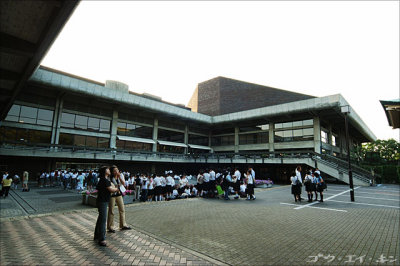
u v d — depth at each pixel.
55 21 6.52
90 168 29.12
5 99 13.91
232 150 43.25
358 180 23.05
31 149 22.25
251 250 4.88
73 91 26.77
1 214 8.44
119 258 4.39
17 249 4.75
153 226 6.80
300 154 28.78
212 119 44.25
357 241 5.46
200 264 4.17
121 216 6.41
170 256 4.52
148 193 12.70
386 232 6.21
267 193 15.82
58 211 9.13
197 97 58.09
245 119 38.97
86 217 7.96
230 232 6.20
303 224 7.09
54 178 20.61
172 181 13.73
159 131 39.03
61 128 27.50
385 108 12.55
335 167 24.70
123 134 33.91
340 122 37.12
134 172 33.69
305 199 12.81
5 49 7.47
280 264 4.18
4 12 6.43
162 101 39.75
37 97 26.20
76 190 17.77
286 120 35.94
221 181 13.27
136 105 32.91
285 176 32.06
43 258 4.32
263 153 30.36
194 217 8.05
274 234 6.02
